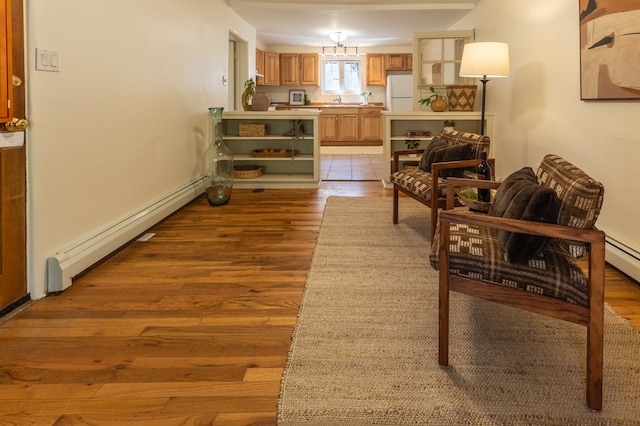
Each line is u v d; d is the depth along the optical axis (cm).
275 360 173
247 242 325
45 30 221
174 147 406
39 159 222
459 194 276
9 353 178
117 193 303
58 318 208
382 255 292
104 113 281
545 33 369
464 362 170
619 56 258
